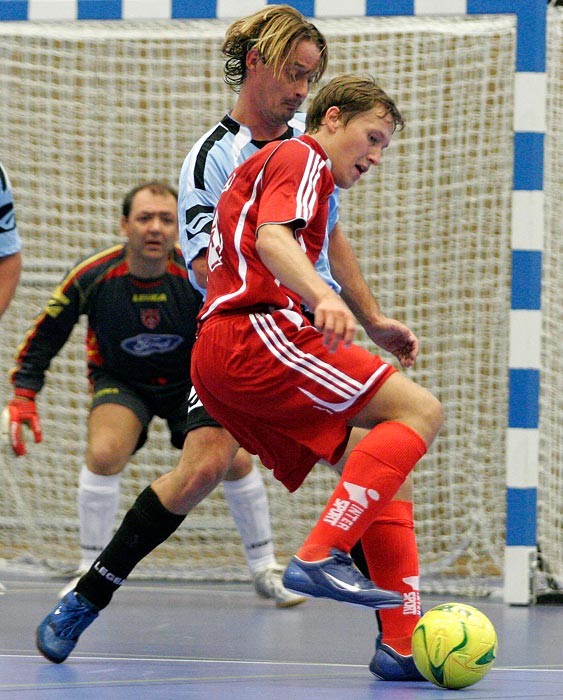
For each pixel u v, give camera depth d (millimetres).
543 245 14789
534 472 14594
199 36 16016
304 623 12719
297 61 9578
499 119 16484
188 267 9891
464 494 17297
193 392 9820
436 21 15203
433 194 17422
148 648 10547
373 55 18422
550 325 15125
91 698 7535
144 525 9359
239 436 8648
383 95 8430
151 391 14992
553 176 15094
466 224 17219
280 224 7512
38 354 14281
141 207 14133
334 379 7828
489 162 16641
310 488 18344
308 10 15008
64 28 16312
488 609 14172
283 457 8406
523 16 14469
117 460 14734
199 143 10062
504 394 16016
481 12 14586
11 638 11055
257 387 7965
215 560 18484
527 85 14445
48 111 19469
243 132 10023
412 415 7910
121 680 8484
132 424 14844
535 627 12391
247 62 9734
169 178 19578
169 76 19688
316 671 9273
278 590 14195
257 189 8031
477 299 16812
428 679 8305
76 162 19625
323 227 8227
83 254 19609
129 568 9422
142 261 14281
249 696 7777
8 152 19500
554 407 15336
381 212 17719
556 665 9688
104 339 14758
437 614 8359
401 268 17703
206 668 9297
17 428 13891
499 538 16469
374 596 7629
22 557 18875
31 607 13711
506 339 15820
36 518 19438
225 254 8195
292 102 9781
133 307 14531
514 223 14469
